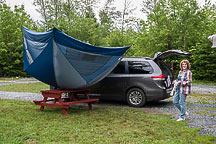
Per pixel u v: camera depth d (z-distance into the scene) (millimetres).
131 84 7605
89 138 4145
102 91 8039
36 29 30906
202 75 19156
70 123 5230
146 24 22078
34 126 4922
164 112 6715
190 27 20562
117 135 4320
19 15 29172
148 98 7387
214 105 7938
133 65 7805
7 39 27406
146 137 4211
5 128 4723
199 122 5457
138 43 22250
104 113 6383
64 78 6586
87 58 6477
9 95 10453
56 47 5902
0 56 25953
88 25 27297
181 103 5547
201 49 18797
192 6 20828
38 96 10188
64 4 32312
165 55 7906
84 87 6984
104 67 6953
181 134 4445
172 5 21531
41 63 6422
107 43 24250
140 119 5645
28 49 6641
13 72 27219
